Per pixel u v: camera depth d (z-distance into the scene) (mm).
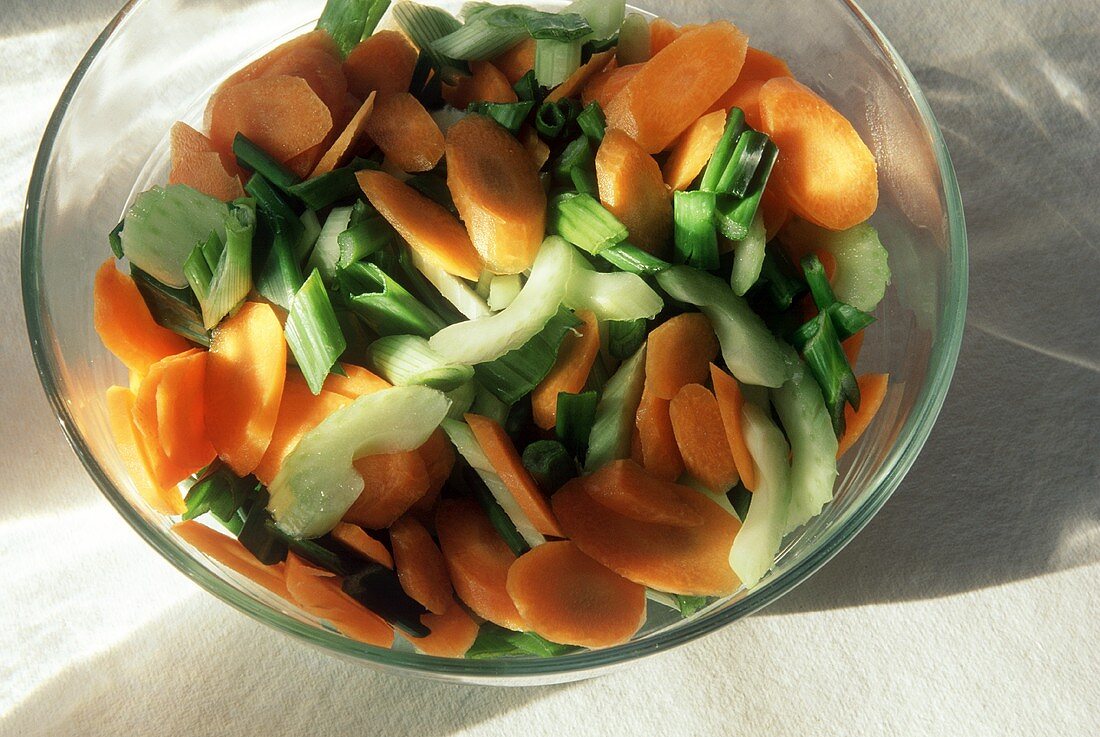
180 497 369
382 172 373
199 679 417
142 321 377
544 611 353
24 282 379
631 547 360
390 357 369
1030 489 436
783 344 376
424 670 358
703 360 370
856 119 416
